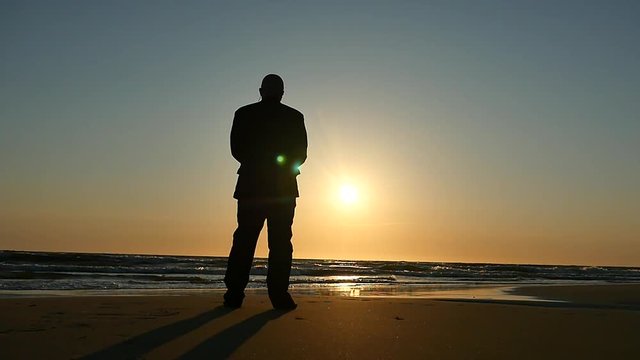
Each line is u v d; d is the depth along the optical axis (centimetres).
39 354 256
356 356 275
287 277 454
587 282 2681
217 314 404
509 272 4519
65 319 361
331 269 3950
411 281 2297
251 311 430
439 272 3972
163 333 315
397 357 276
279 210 453
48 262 3772
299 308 464
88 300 497
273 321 376
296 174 466
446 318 438
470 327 389
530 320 445
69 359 247
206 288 1361
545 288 1681
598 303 988
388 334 342
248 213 452
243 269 455
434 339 331
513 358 283
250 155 455
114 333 312
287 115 463
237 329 337
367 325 377
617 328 412
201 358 257
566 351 306
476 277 3169
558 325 418
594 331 390
